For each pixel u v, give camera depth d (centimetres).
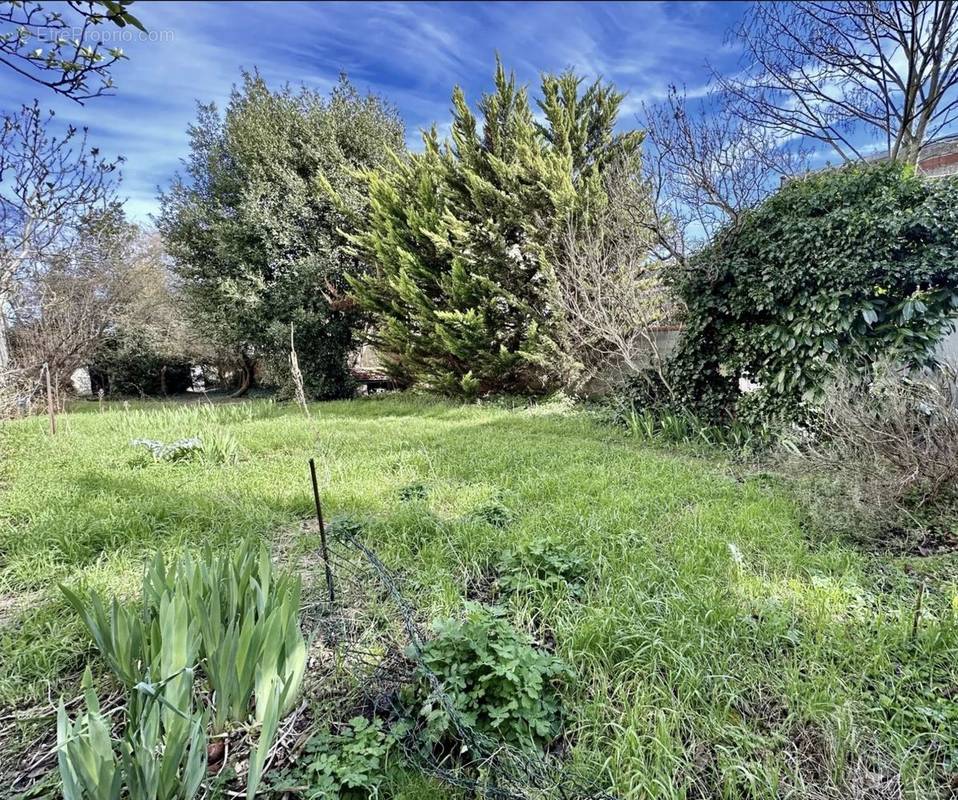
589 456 483
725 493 363
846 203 455
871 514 289
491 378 976
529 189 853
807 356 463
